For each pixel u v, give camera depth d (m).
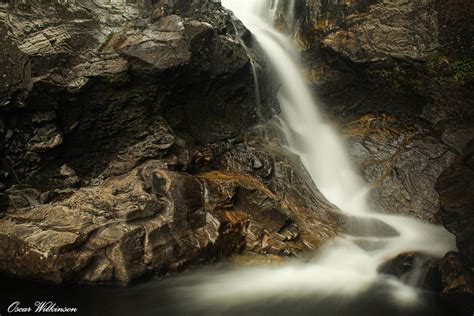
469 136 11.44
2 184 9.16
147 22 10.75
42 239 8.08
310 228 9.80
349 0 13.79
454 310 7.81
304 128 13.64
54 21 9.59
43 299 7.77
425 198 11.11
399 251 9.27
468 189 8.36
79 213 8.59
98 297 7.89
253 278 8.71
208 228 8.91
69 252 7.89
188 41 10.34
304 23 14.90
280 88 13.72
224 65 11.34
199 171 10.38
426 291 8.31
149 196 8.84
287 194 10.41
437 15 12.41
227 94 11.90
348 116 13.98
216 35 11.12
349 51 13.26
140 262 8.09
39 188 9.38
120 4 10.75
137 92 10.07
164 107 10.63
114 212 8.53
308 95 14.37
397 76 12.89
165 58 9.89
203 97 11.54
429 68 12.36
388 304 8.02
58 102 9.25
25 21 9.25
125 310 7.61
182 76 10.50
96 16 10.30
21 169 9.34
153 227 8.44
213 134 11.37
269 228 9.46
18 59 8.88
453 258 7.97
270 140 12.08
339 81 13.98
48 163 9.52
